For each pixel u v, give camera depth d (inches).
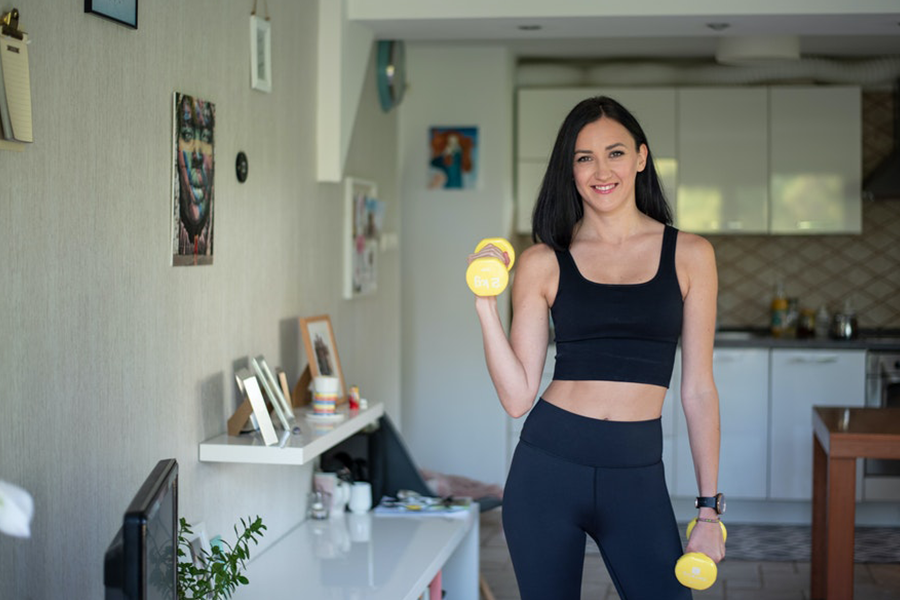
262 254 145.3
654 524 95.0
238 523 136.3
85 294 97.0
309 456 125.3
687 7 169.0
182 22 117.5
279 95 151.5
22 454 87.3
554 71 270.7
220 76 129.1
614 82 269.9
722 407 249.1
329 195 178.4
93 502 99.1
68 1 93.1
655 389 95.2
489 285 92.7
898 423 171.6
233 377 134.7
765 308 279.9
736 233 267.7
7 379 85.0
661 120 265.4
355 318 198.2
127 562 69.5
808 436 247.0
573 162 96.5
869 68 266.2
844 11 166.9
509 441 253.3
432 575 136.9
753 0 168.1
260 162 143.9
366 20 174.4
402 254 251.9
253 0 140.0
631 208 97.3
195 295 122.5
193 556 111.5
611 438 93.8
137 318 107.7
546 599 96.0
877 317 276.8
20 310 86.7
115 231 102.4
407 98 249.8
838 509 164.1
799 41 245.1
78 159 95.3
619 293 94.6
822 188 262.5
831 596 164.4
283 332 154.5
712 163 264.5
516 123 269.9
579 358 95.2
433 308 251.8
